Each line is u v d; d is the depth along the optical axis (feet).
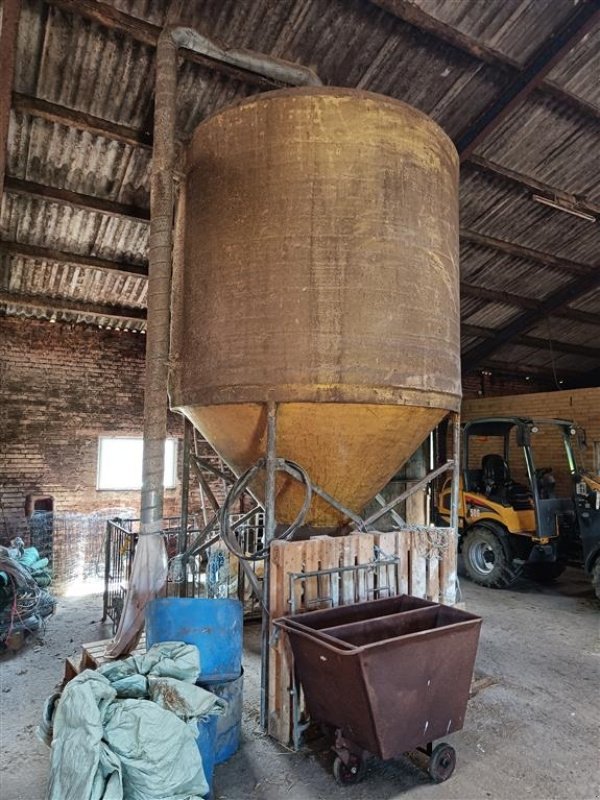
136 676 8.58
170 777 7.47
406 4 15.52
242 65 15.19
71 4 13.83
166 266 13.03
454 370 12.16
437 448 22.30
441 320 11.71
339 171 10.98
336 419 11.00
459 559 25.07
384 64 17.33
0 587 15.67
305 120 11.11
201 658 9.73
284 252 10.82
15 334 24.91
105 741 7.40
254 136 11.34
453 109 19.34
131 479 27.22
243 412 11.22
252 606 18.84
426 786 9.21
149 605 10.25
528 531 22.04
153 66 15.78
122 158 18.19
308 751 10.21
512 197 23.81
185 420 15.15
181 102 17.02
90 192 19.24
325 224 10.84
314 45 16.35
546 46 17.40
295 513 12.65
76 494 25.71
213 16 15.02
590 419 29.73
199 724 8.57
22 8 13.96
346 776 9.15
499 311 32.30
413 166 11.58
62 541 25.13
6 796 8.84
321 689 9.19
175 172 14.15
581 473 21.27
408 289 11.16
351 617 10.84
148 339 12.86
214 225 11.57
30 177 18.48
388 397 10.83
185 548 14.93
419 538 12.93
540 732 10.99
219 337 11.18
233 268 11.16
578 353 38.50
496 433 25.34
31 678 13.66
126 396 27.12
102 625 18.12
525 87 18.19
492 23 16.66
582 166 22.79
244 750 10.23
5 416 24.48
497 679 13.52
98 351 26.58
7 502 24.21
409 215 11.37
